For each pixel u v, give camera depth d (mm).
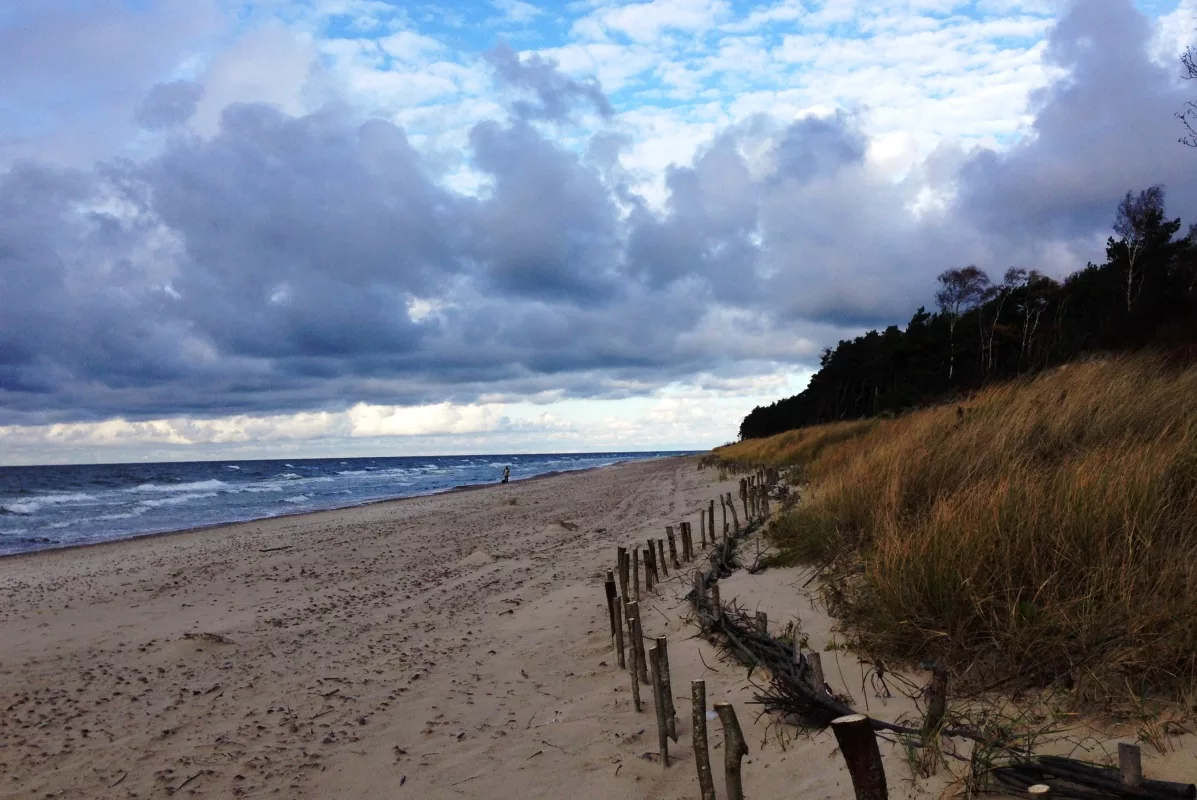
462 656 6613
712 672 5172
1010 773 2980
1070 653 3812
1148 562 4234
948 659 4211
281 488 51156
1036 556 4547
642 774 3869
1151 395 8180
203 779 4473
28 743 5234
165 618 9172
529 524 17047
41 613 9797
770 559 7797
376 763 4492
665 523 14820
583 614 7703
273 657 7059
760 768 3668
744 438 77250
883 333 51469
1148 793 2688
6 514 32062
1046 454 7539
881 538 5875
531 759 4293
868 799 2215
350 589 10344
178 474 84438
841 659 4758
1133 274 29078
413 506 26438
